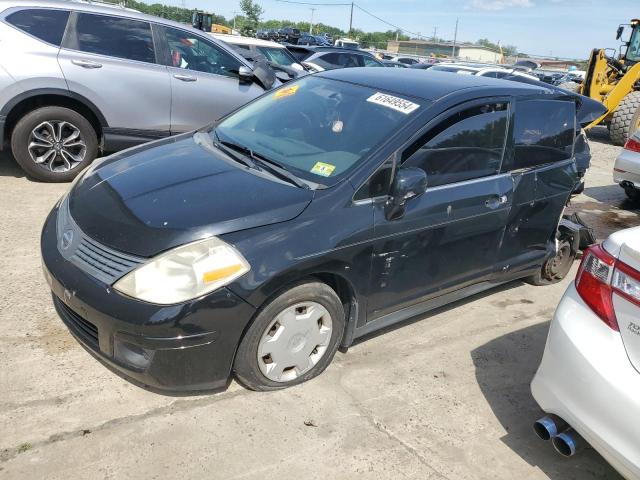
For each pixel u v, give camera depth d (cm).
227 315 256
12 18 531
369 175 300
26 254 411
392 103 343
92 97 562
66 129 562
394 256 316
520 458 277
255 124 376
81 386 285
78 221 283
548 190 407
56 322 334
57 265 275
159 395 286
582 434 229
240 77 635
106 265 260
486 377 337
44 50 538
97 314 255
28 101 546
